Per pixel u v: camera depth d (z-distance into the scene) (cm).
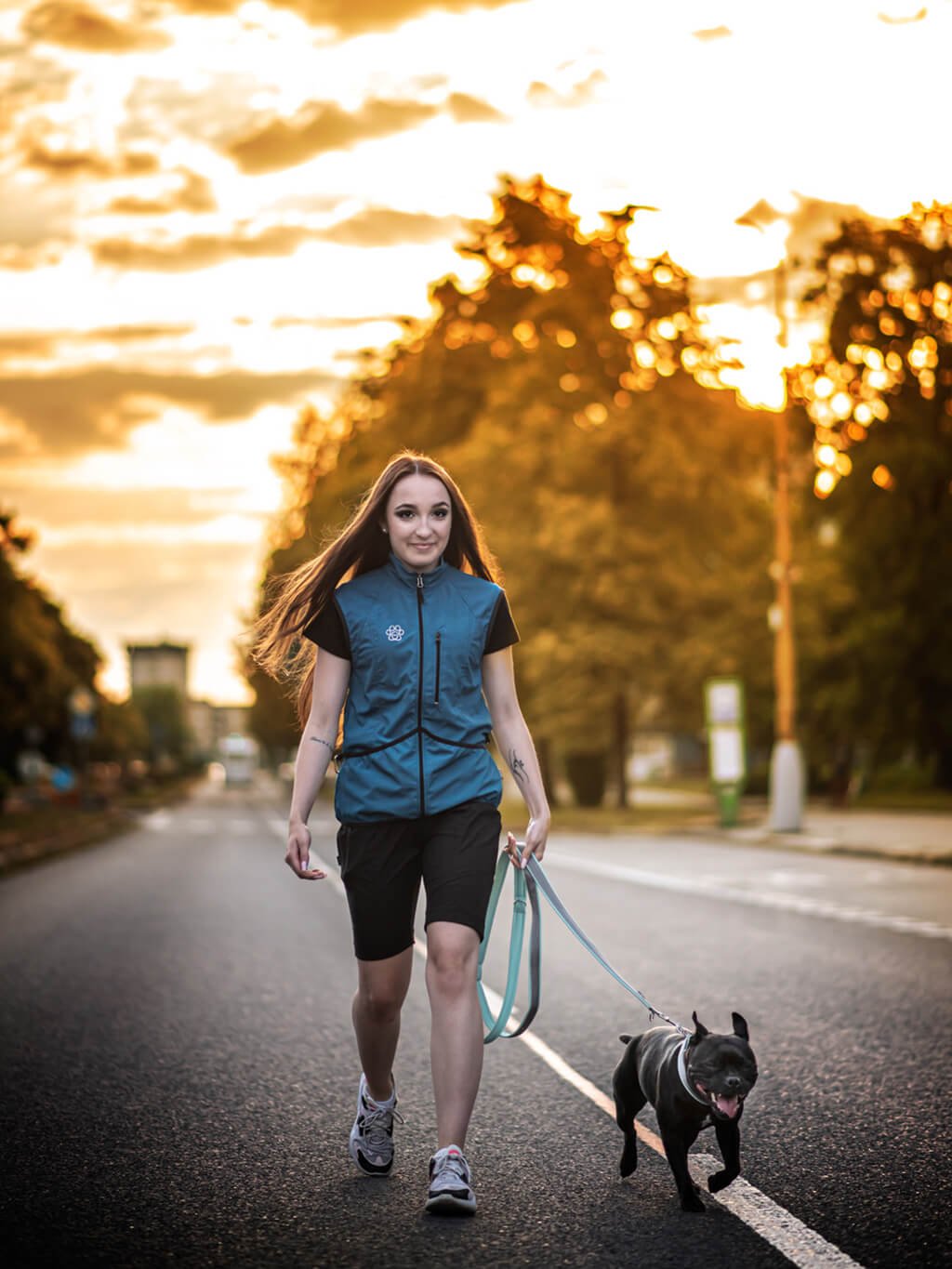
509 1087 711
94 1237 470
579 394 4491
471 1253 450
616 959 1170
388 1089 545
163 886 2008
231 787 13350
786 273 2823
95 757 11744
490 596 531
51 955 1238
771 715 4912
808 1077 723
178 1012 938
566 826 3912
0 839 2988
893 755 4772
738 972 1092
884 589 4656
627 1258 444
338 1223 485
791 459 3753
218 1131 621
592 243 4678
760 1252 449
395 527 525
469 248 4897
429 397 4859
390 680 513
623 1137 592
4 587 6700
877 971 1100
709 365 4331
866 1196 515
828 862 2384
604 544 4109
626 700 4388
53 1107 669
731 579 4238
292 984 1069
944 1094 685
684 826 3534
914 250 2670
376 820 509
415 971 1143
